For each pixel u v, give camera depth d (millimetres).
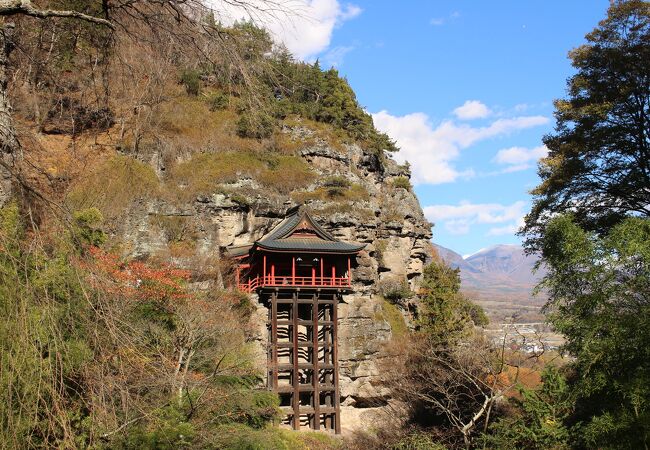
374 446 39531
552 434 19375
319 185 60125
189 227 48938
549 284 19844
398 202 67562
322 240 47000
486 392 35250
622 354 17016
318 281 46281
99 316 6828
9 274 6383
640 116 33531
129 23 8688
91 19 8039
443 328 47125
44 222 7129
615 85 34312
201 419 21172
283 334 49781
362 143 68500
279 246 44188
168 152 51031
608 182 34500
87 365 7062
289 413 42406
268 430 29000
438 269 53312
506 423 21875
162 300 27094
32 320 6406
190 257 45438
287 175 58875
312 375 43844
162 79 9688
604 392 18438
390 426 44375
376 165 69562
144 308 24938
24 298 6340
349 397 51375
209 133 56438
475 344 36938
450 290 51031
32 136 8820
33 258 6637
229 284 47250
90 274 7129
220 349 27953
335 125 67000
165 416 15844
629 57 33000
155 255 43250
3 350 6223
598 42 34625
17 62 9555
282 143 61625
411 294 62281
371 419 49531
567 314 19219
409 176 74188
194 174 52781
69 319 6875
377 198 66125
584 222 34875
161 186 48938
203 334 27672
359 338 52562
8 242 6574
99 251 16062
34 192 7035
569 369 25156
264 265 44375
